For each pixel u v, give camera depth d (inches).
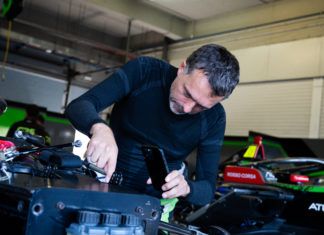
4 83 347.6
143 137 52.6
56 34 313.0
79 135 60.2
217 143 57.4
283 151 252.5
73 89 382.0
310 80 276.5
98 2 293.4
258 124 302.0
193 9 320.2
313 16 273.7
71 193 28.9
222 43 325.1
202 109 49.2
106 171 38.6
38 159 39.9
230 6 308.0
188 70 46.1
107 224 29.0
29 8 343.9
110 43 392.8
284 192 107.3
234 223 104.5
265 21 299.3
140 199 32.3
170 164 55.5
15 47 343.6
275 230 109.1
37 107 227.3
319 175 131.3
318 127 267.9
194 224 105.2
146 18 318.7
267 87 299.7
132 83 51.7
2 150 40.3
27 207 27.4
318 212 105.9
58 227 28.3
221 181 135.9
